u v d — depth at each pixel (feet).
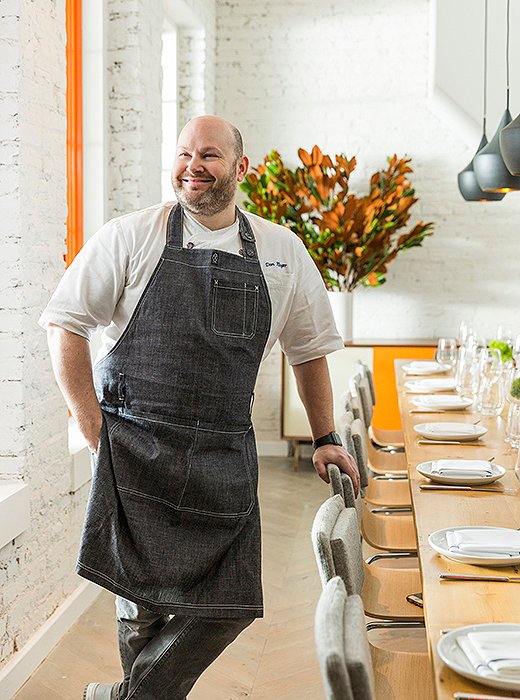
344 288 22.97
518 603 6.35
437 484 9.63
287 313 9.39
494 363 16.51
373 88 23.79
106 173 16.93
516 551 7.12
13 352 11.10
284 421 22.79
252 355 8.80
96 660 11.78
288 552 16.49
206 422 8.58
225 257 8.63
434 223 23.63
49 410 12.12
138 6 16.72
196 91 22.63
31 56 11.32
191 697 10.85
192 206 8.55
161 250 8.57
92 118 16.70
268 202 22.02
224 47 24.00
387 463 15.78
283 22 23.84
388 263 23.86
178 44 22.52
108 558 8.38
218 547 8.63
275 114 24.06
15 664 10.84
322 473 9.63
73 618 12.97
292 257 9.20
